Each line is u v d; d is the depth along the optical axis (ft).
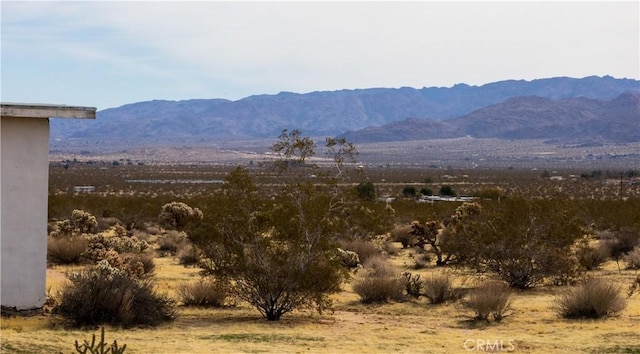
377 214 144.46
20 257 61.31
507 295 74.02
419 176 627.87
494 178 586.04
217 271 69.41
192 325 63.72
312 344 55.88
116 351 36.52
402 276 92.02
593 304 70.59
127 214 198.90
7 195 60.75
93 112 62.59
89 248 109.09
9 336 51.26
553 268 93.50
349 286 91.97
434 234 135.85
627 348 54.75
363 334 61.46
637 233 135.54
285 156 73.97
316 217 69.10
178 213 174.70
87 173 623.77
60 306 60.23
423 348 55.42
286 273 67.72
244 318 68.95
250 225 68.90
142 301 62.75
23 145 61.36
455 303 80.28
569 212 97.71
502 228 94.79
